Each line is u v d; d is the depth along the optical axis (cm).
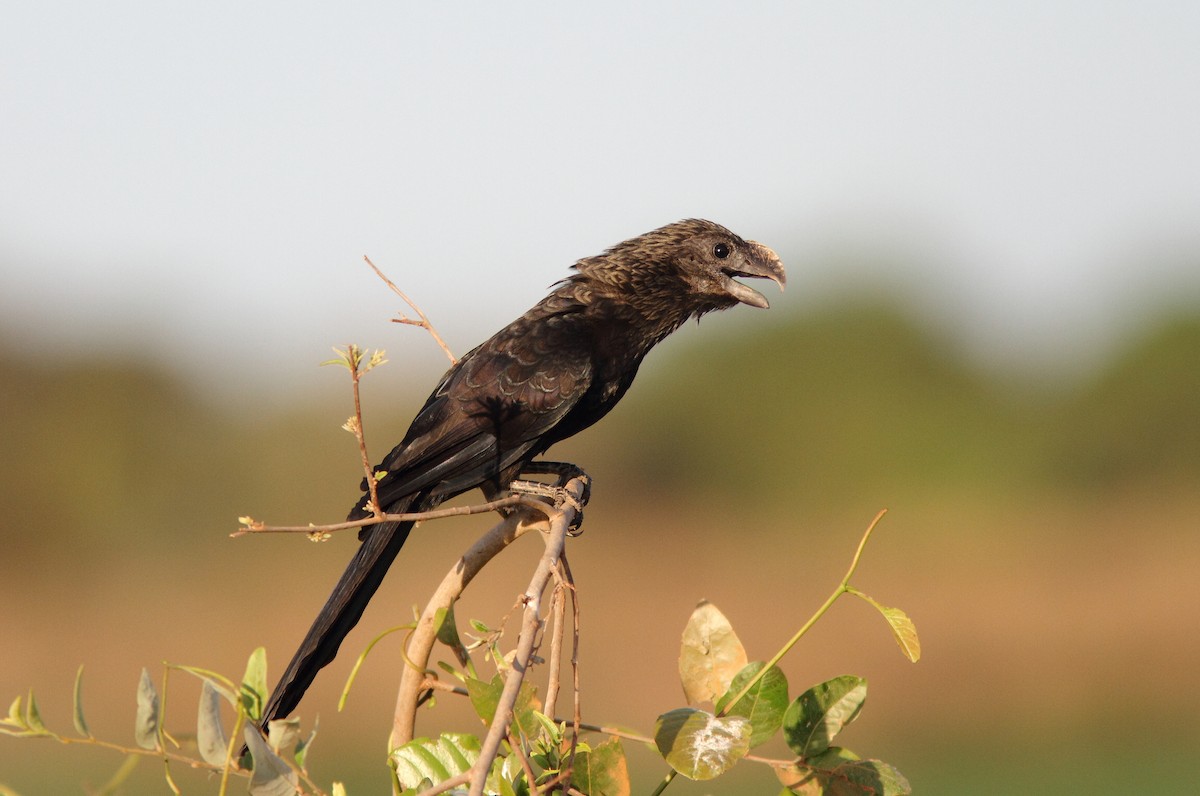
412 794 367
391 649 1992
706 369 3092
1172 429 3039
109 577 2386
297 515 2516
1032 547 2573
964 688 1966
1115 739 1698
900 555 2633
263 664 383
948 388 3127
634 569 2553
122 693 1816
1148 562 2498
